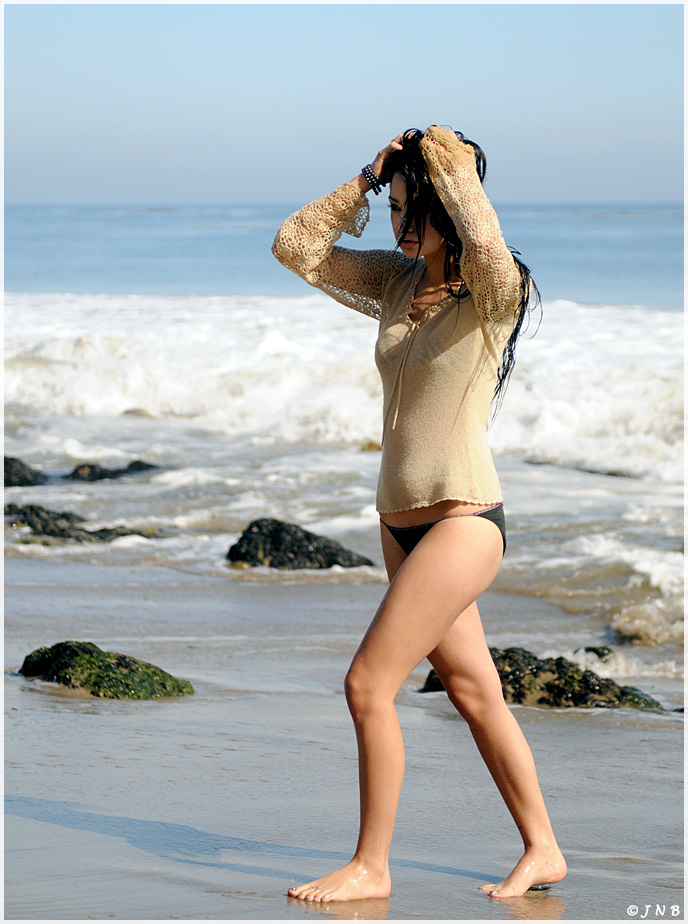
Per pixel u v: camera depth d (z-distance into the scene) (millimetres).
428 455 7820
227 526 26344
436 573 7578
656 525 25594
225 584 21750
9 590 20547
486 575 7770
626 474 32125
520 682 15695
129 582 21578
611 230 189750
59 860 7750
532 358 43750
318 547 23438
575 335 49562
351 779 10547
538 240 152625
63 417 42031
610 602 20234
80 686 14023
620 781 11383
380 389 42062
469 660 8117
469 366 7820
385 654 7621
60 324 56406
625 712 14781
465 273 7535
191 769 10680
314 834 8852
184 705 13742
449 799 10312
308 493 29531
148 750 11344
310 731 12562
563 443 35094
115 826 8711
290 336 50844
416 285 8289
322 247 8570
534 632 18766
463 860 8516
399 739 7676
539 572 22062
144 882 7336
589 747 12938
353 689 7680
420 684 16391
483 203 7547
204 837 8594
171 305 66062
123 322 57031
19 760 10672
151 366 44594
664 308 60625
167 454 35438
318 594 21141
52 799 9398
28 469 32031
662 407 37031
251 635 18094
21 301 69812
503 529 8000
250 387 43125
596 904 7445
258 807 9539
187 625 18578
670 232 179875
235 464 33500
